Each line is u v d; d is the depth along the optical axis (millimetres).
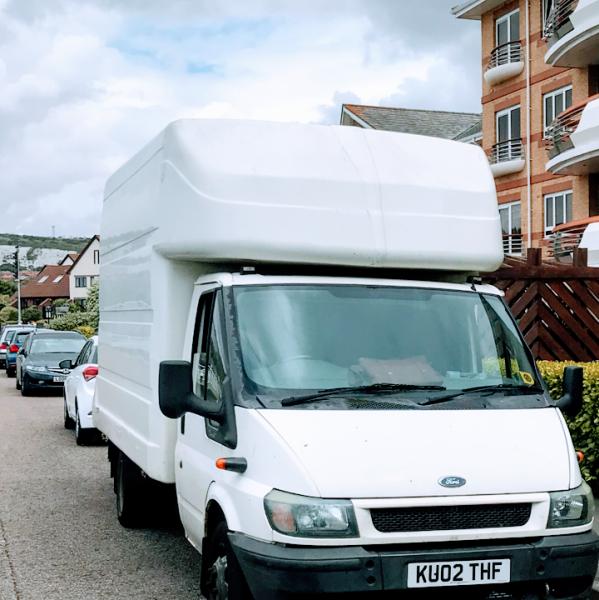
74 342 24641
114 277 8242
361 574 4145
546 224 32125
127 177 7684
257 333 5090
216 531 4910
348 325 5230
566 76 30672
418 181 5742
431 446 4484
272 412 4656
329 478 4250
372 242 5484
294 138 5699
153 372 6195
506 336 5512
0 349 36281
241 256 5332
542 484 4484
